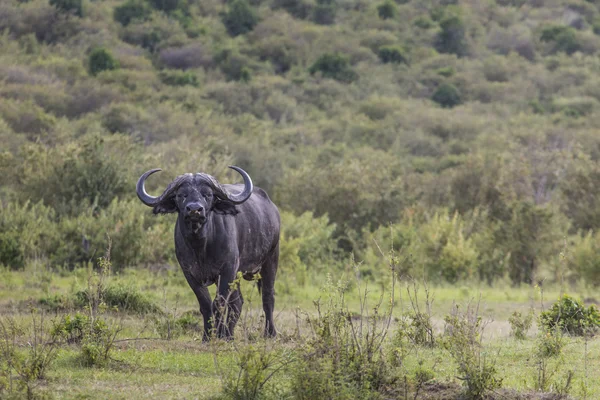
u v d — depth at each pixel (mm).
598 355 34969
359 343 27312
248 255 38719
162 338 36625
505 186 109438
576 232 104625
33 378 27266
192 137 154875
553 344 34594
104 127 165000
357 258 88438
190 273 36250
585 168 109000
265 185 142000
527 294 68688
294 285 67562
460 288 71438
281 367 26500
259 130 179875
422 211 100312
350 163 111250
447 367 31094
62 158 88562
